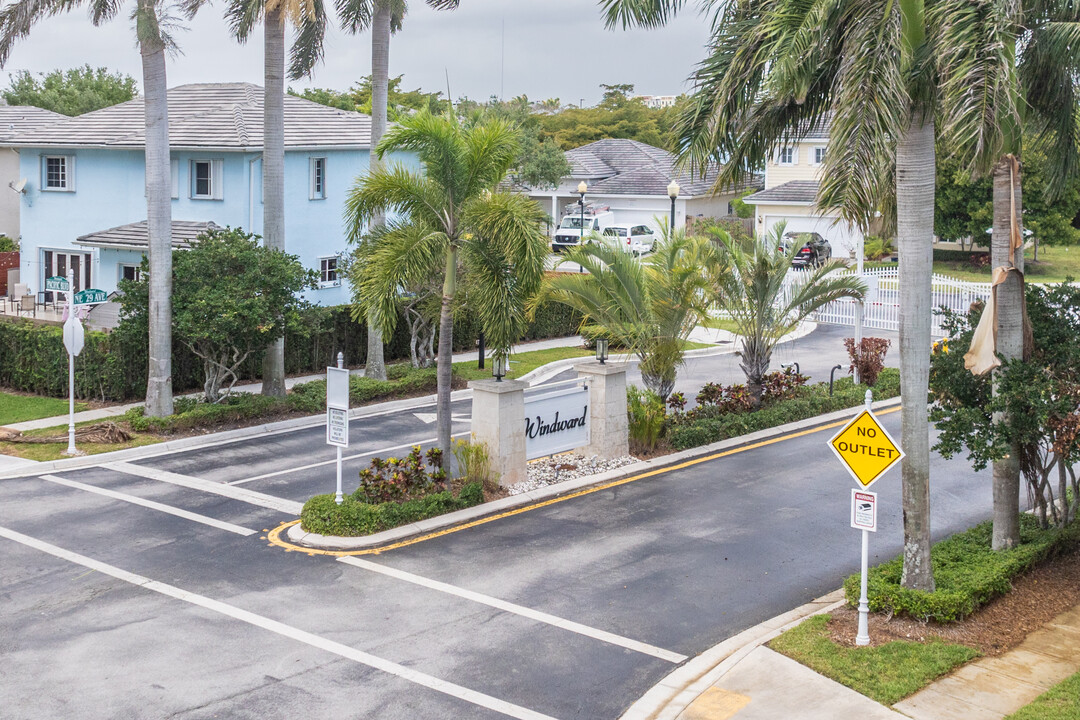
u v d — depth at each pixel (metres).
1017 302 13.24
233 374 23.23
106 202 34.41
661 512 16.88
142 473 19.11
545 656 11.59
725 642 11.91
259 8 22.70
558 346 34.16
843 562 14.66
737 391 22.95
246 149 30.80
